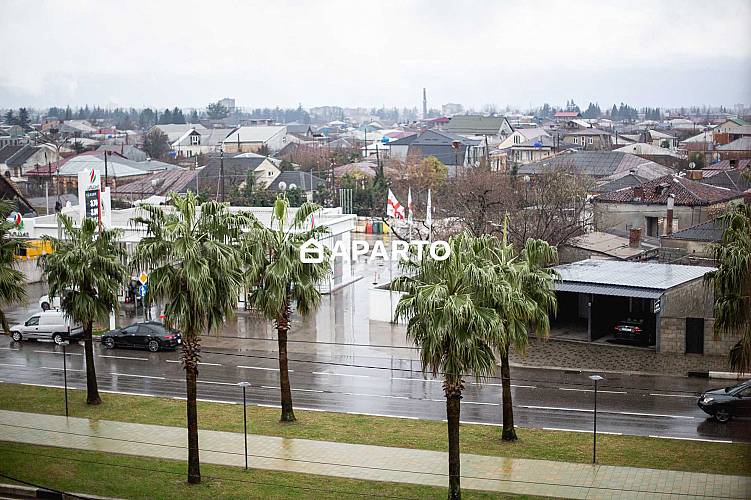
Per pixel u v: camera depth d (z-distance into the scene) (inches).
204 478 1310.3
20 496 1280.8
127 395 1745.8
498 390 1729.8
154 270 1334.9
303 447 1430.9
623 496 1188.5
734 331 1910.7
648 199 3110.2
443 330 1160.2
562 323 2263.8
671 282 2041.1
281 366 1555.1
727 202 3065.9
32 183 5807.1
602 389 1716.3
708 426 1487.5
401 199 4566.9
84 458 1406.3
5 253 1823.3
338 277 2910.9
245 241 1525.6
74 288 1664.6
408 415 1585.9
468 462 1339.8
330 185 4970.5
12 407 1676.9
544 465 1316.4
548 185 3265.3
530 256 1465.3
